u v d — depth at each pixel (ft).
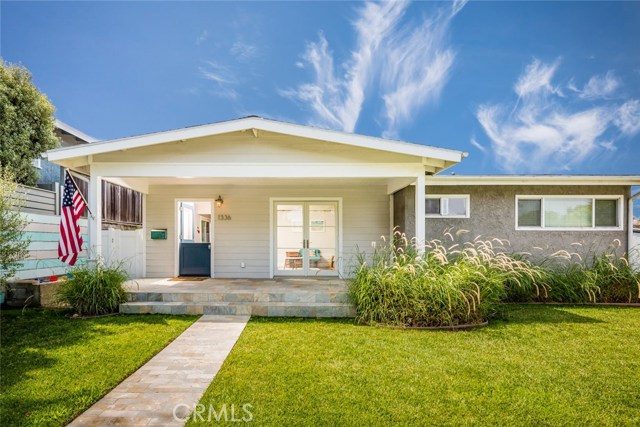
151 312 21.06
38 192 26.53
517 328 18.31
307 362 13.61
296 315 20.75
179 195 31.89
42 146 32.86
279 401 10.73
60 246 20.36
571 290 24.58
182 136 21.38
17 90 31.14
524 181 27.94
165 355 14.44
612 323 19.33
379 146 21.70
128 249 31.40
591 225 28.86
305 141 22.63
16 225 18.13
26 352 14.52
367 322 19.13
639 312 22.12
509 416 10.09
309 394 11.16
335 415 10.02
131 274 31.40
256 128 21.49
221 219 32.01
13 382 11.85
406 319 18.79
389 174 22.61
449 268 20.15
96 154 22.30
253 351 14.75
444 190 28.55
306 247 32.55
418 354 14.51
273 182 30.37
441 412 10.25
